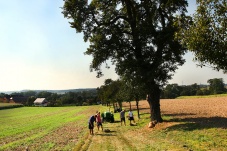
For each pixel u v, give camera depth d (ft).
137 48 104.63
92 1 107.24
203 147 56.65
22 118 250.16
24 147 82.58
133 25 107.45
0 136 121.19
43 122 187.01
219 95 378.53
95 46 105.91
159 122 104.94
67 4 98.53
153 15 108.99
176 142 66.33
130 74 100.99
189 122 92.53
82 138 91.61
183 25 49.01
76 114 255.09
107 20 109.29
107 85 264.72
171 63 101.96
